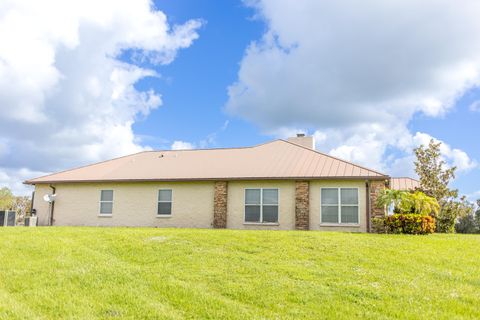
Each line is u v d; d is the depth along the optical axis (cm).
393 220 1711
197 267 996
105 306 735
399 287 848
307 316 695
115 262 1048
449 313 714
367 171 2002
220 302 754
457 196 2608
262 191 2127
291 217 2056
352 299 775
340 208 1991
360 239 1384
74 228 1772
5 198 3475
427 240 1436
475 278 938
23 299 774
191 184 2261
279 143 2606
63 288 835
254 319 679
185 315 702
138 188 2369
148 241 1311
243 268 984
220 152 2605
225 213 2152
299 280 891
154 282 870
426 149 2700
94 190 2461
